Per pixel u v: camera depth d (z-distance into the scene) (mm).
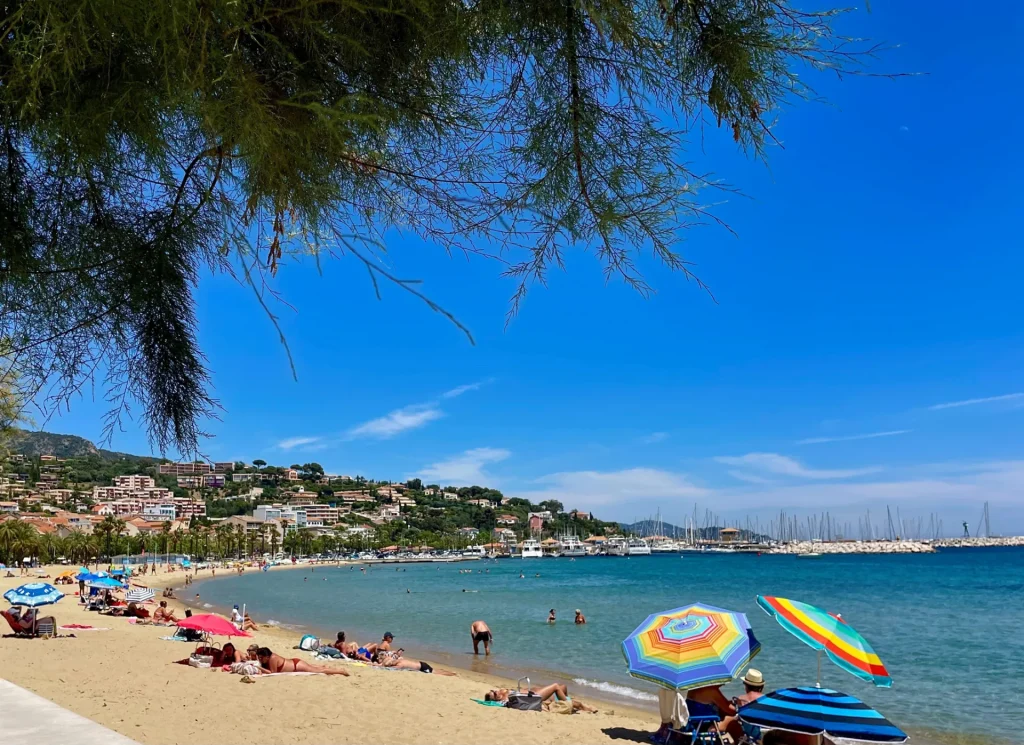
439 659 23797
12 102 1345
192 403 1929
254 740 9406
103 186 1724
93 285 1822
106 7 1257
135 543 131375
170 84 1412
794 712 7164
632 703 16391
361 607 49312
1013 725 15062
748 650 9750
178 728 9750
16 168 1678
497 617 39562
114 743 2254
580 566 151000
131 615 29875
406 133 1725
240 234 1739
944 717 15820
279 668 15773
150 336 1886
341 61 1609
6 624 22188
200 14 1305
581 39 1637
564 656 24484
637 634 10336
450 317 1506
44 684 12531
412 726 11258
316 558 180125
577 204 1764
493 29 1651
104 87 1438
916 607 46062
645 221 1715
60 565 104500
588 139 1698
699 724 9570
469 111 1729
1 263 1690
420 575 117688
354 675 16516
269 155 1563
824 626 8719
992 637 30281
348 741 9906
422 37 1621
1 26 1261
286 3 1488
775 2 1527
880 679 8133
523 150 1759
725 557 198500
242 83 1414
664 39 1589
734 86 1554
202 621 16281
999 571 99812
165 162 1687
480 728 11508
